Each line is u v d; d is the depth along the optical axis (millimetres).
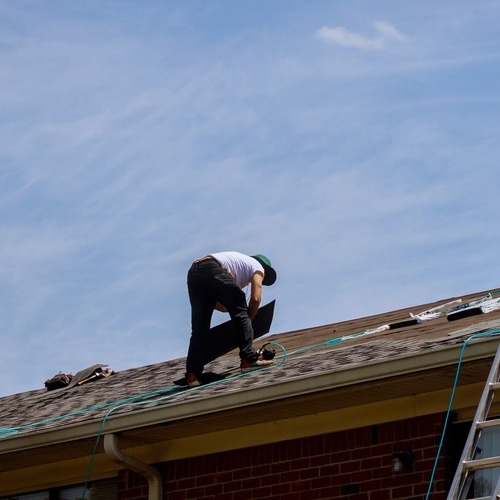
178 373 28594
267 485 23156
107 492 25594
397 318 29453
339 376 21016
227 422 23203
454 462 21203
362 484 22016
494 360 19234
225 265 25781
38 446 24531
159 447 24562
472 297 29859
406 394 21656
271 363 25125
